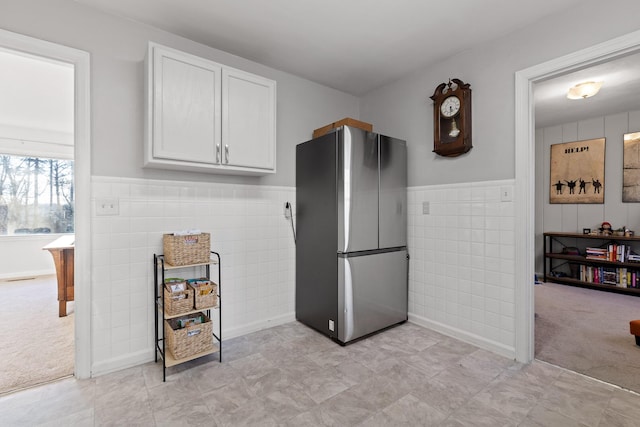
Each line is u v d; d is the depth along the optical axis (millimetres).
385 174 2695
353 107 3471
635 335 2438
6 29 1719
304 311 2838
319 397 1754
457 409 1649
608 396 1759
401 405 1683
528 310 2148
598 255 4258
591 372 2021
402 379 1937
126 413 1618
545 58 2061
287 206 2910
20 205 5270
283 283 2889
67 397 1754
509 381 1913
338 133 2459
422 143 2844
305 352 2303
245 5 1954
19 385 1878
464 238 2502
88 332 1949
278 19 2105
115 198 2047
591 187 4402
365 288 2531
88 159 1939
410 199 2930
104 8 1975
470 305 2461
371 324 2582
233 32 2260
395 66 2795
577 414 1604
